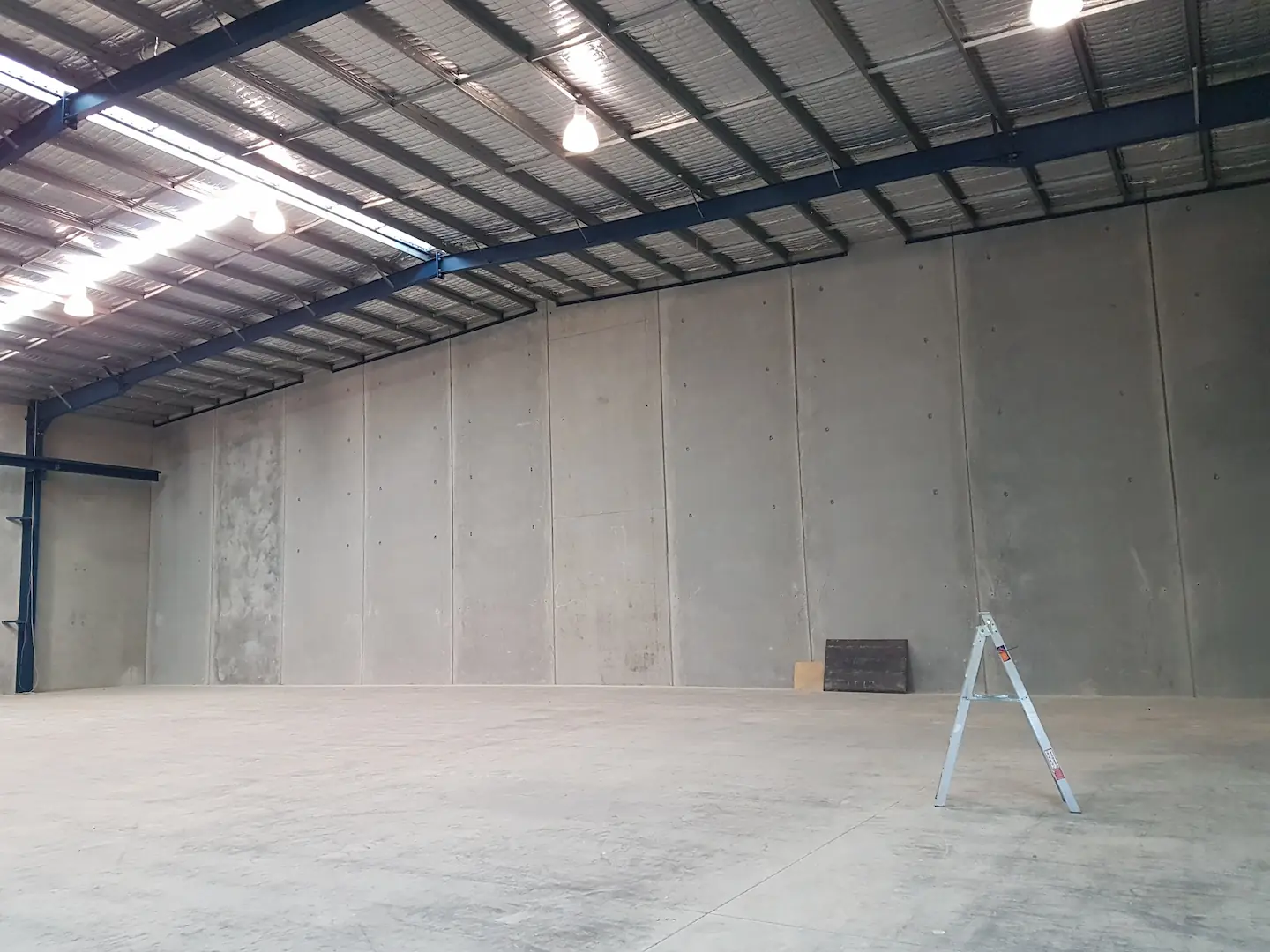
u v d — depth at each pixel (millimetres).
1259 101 8812
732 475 13953
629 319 15109
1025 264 12180
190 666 20391
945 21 8297
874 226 12805
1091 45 8789
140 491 21516
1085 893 3859
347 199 11477
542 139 10188
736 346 14117
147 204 11484
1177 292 11289
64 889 4406
